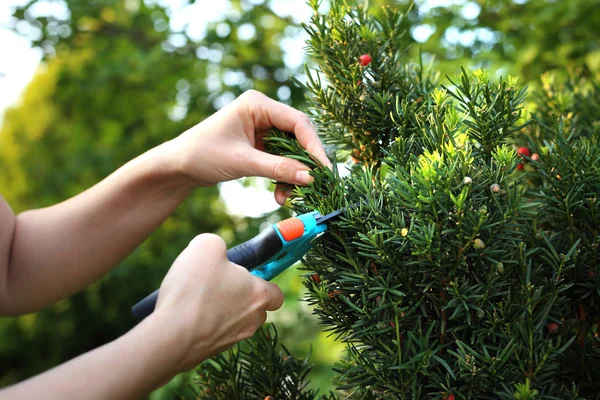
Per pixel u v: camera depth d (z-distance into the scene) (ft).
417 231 1.97
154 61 11.49
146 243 15.51
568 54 7.74
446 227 1.93
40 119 19.99
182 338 1.78
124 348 1.69
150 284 16.06
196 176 2.71
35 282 2.89
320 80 2.62
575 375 2.27
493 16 8.71
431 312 2.08
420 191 1.90
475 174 2.00
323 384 6.35
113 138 15.47
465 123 2.23
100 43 12.95
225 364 2.52
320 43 2.62
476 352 1.94
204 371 2.58
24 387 1.59
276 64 11.43
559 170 2.22
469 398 1.90
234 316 1.94
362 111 2.54
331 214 2.18
